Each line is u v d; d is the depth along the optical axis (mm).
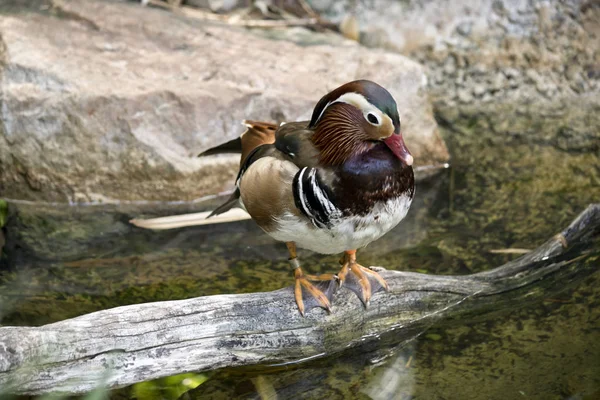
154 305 6551
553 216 9508
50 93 10031
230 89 10500
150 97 10117
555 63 12836
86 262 8859
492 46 13109
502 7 13211
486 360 7020
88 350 6273
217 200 10266
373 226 6375
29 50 10469
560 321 7523
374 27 13211
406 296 7340
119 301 8125
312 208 6281
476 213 9695
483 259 8703
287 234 6613
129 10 11773
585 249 8344
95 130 10023
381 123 6090
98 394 5156
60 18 11273
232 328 6707
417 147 10836
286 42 11883
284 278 8555
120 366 6398
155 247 9195
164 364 6535
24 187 10172
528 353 7086
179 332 6551
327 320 6988
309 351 7012
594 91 12539
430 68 13078
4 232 9438
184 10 12586
